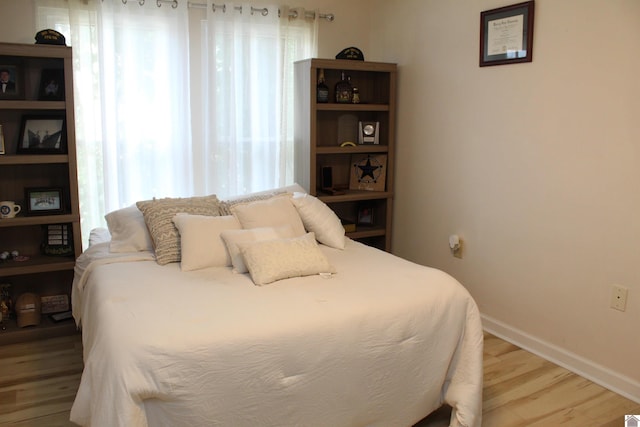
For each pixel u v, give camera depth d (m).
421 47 3.63
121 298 2.06
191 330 1.78
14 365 2.76
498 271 3.20
